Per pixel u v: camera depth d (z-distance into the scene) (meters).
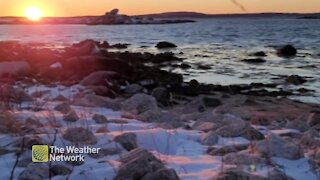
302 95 15.86
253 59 29.42
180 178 4.73
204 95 14.89
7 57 18.75
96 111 8.78
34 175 4.63
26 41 50.31
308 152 6.14
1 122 6.29
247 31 83.25
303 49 39.31
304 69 24.27
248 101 13.65
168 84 16.38
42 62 17.86
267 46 43.44
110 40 58.59
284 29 90.75
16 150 5.34
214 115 8.49
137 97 9.52
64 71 15.34
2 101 8.62
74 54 21.47
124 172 4.66
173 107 11.69
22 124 6.45
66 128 6.49
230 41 53.19
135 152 5.27
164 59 28.25
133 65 21.66
